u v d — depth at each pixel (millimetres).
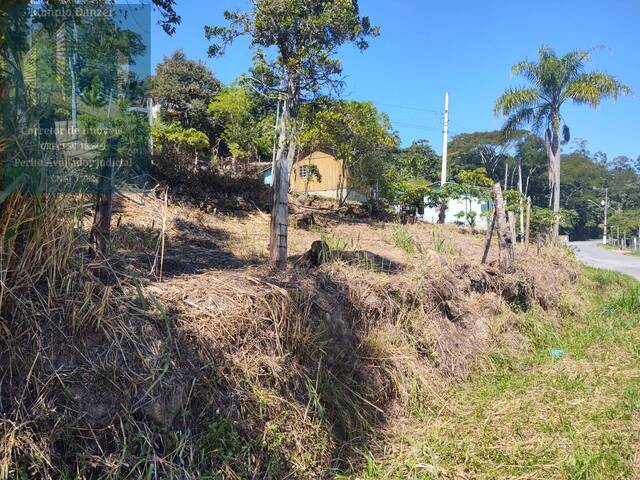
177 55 31281
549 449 4031
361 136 17484
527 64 22516
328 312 4582
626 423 4516
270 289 4145
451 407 4934
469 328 6469
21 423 2568
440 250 8984
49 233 2982
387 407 4703
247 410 3453
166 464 2883
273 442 3443
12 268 2848
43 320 2863
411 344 5383
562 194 70438
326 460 3703
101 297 3123
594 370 6055
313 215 14641
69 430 2703
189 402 3184
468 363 5883
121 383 2926
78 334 2930
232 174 13039
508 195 21797
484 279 7539
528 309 8125
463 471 3756
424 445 4066
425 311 5910
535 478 3645
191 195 11578
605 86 21453
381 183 19688
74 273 3086
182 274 4559
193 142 18422
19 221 2842
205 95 29781
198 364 3348
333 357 4434
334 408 4133
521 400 5070
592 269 15992
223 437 3227
